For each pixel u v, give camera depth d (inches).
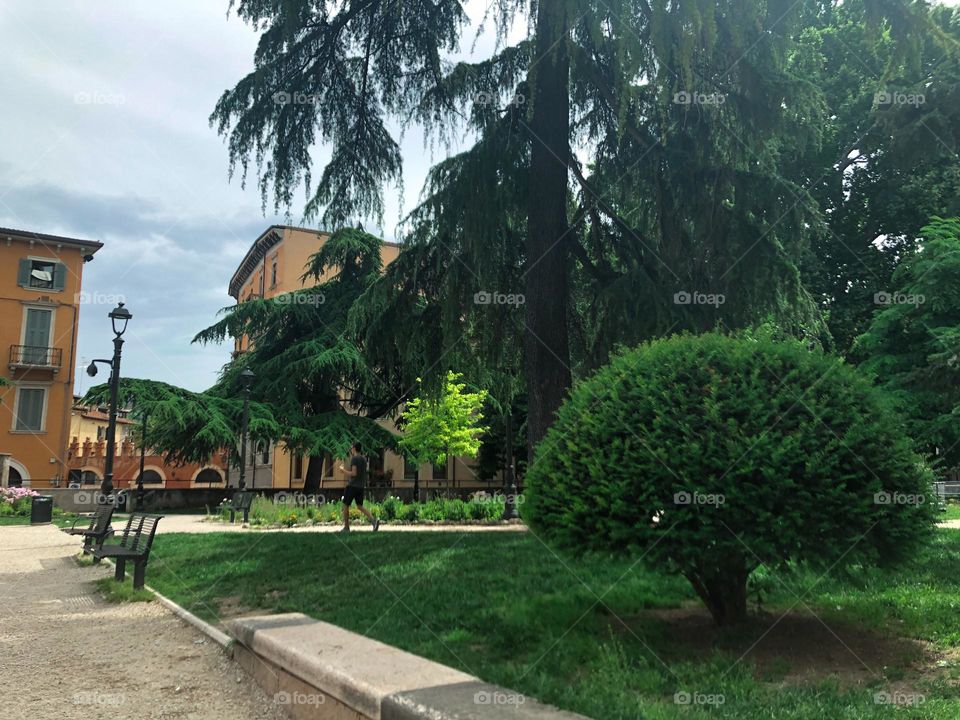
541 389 477.1
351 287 1290.6
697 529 189.9
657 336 436.1
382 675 127.3
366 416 1386.6
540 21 466.6
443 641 206.2
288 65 493.0
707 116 457.4
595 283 522.9
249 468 1865.2
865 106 1007.0
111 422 657.0
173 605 295.1
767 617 225.6
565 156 498.0
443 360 532.1
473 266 502.3
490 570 322.0
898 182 1055.6
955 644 192.9
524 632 211.0
